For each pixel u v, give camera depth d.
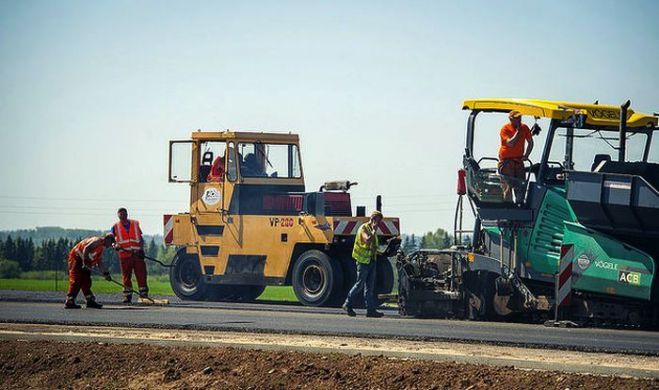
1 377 28.86
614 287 34.06
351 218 45.00
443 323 35.84
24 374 28.91
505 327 34.47
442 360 26.52
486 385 23.88
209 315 38.50
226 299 49.53
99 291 62.28
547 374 24.11
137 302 46.25
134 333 32.34
